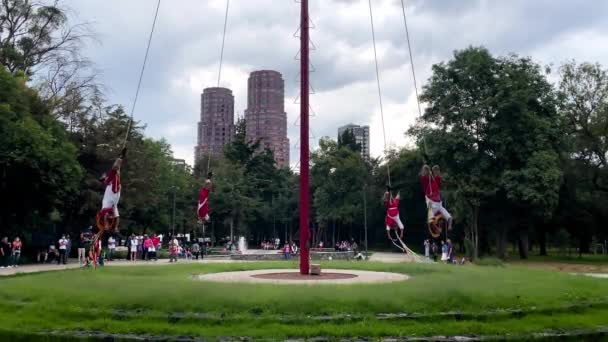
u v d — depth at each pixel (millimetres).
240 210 82875
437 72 56406
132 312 13602
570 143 54375
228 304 13703
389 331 12430
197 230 87438
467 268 24766
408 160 73938
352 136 90375
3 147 35906
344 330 12352
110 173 20125
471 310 13930
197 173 94938
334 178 78812
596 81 58125
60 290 15531
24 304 14570
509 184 49906
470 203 54969
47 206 42969
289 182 96938
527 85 52375
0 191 40469
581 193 60969
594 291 17297
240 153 99062
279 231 99812
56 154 38812
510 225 58750
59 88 48188
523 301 14930
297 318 12867
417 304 13977
